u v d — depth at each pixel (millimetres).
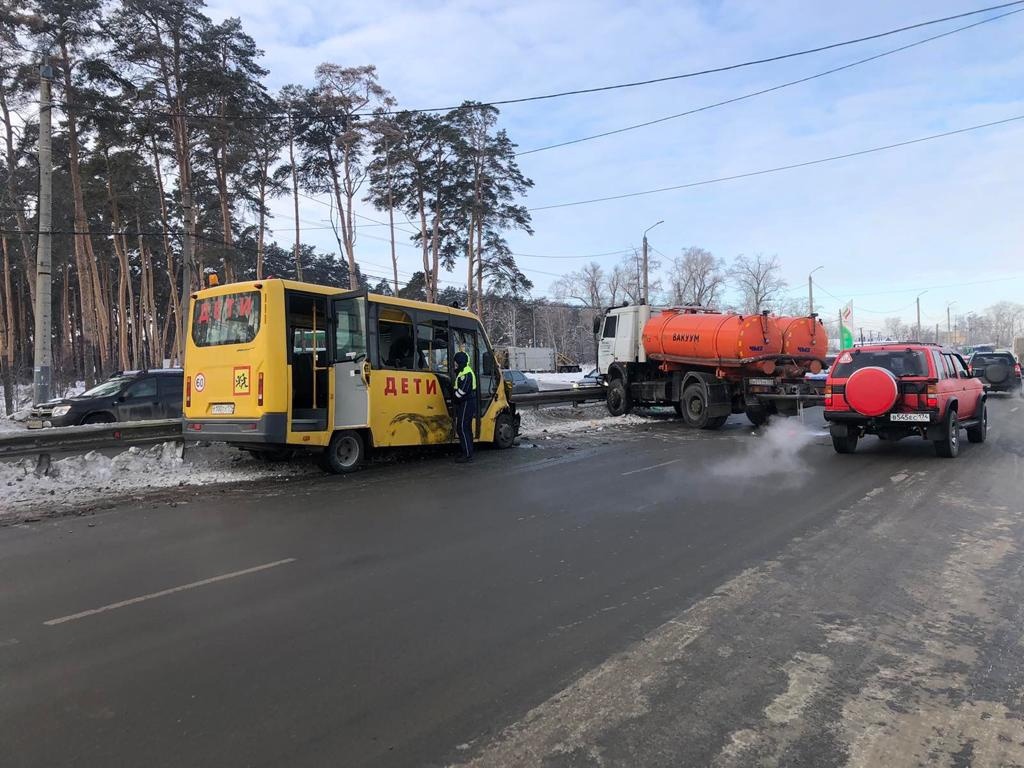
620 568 5559
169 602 4855
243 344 9820
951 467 10211
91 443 10094
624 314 19344
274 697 3455
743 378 16578
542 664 3818
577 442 14281
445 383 12195
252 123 33906
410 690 3523
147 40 29391
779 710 3303
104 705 3381
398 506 8047
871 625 4344
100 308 40156
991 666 3762
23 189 35656
